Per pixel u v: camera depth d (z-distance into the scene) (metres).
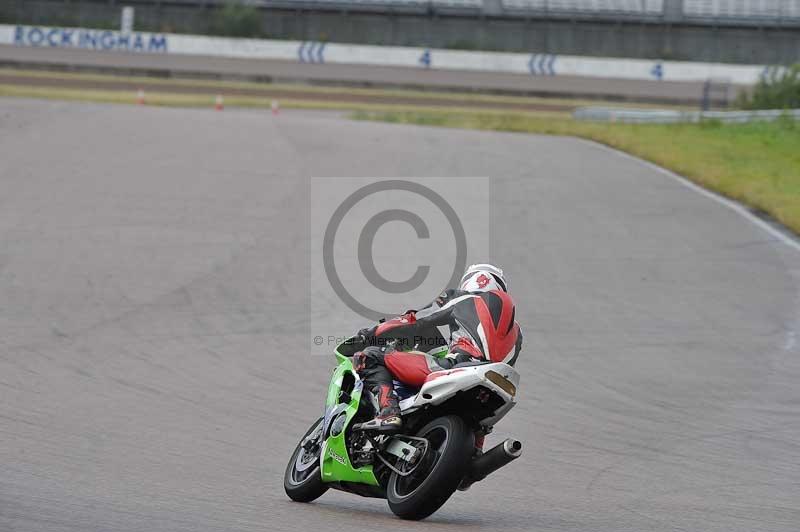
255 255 59.50
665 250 64.75
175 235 63.31
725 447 30.91
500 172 90.38
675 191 86.00
